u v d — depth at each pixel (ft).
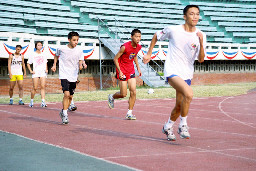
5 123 26.04
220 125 26.22
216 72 113.91
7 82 69.15
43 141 18.51
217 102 45.78
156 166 13.10
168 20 132.57
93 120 28.68
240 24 142.20
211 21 142.20
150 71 83.76
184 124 17.51
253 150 16.66
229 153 15.87
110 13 123.95
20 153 15.24
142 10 134.00
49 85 77.20
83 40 81.61
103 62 89.61
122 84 28.50
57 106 41.22
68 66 25.81
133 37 27.12
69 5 119.85
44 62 40.60
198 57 18.13
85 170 12.28
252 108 38.88
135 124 26.35
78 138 19.60
